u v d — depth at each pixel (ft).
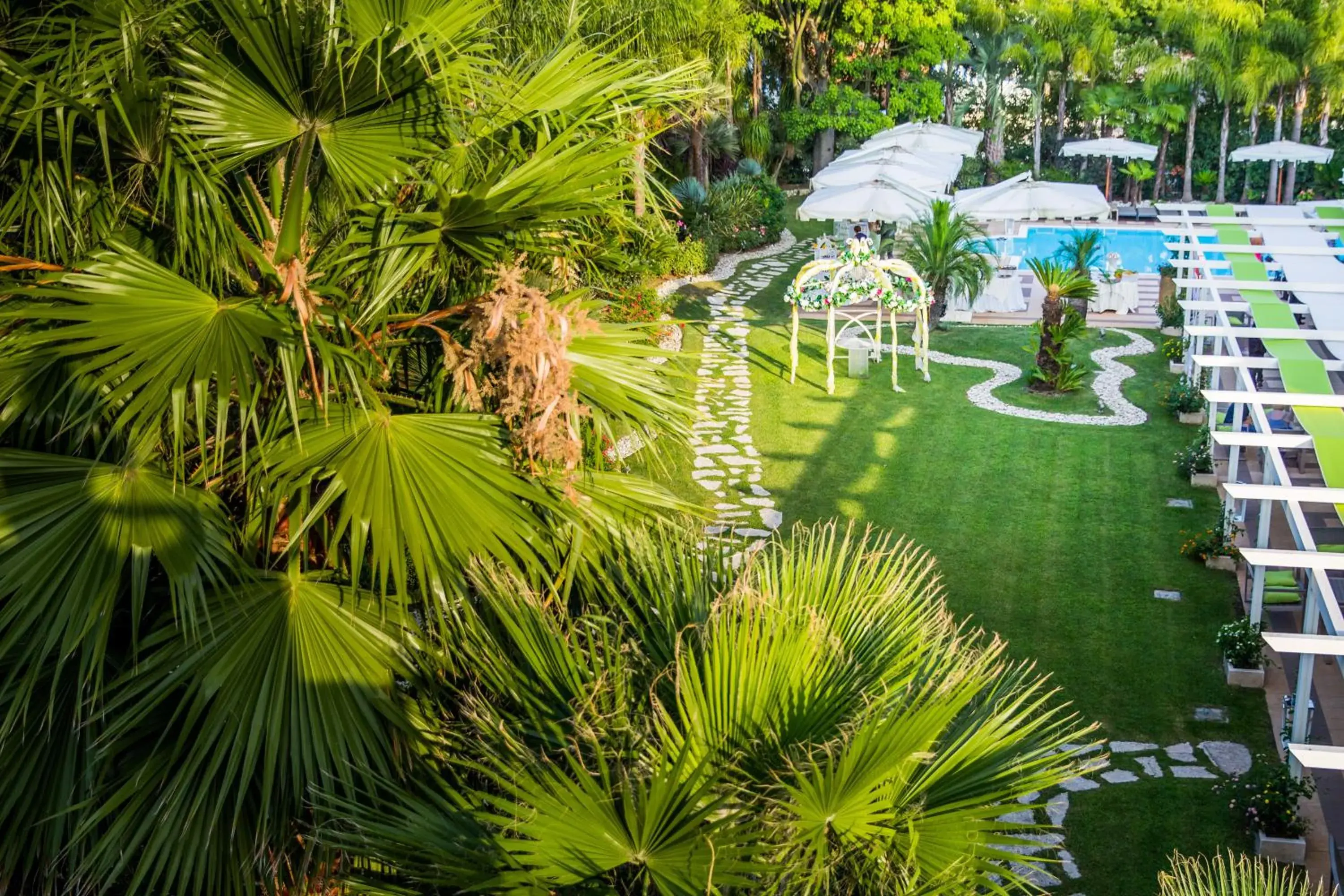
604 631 15.61
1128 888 26.17
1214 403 51.72
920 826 13.75
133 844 13.20
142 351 14.06
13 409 13.96
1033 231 113.39
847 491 49.42
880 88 138.92
